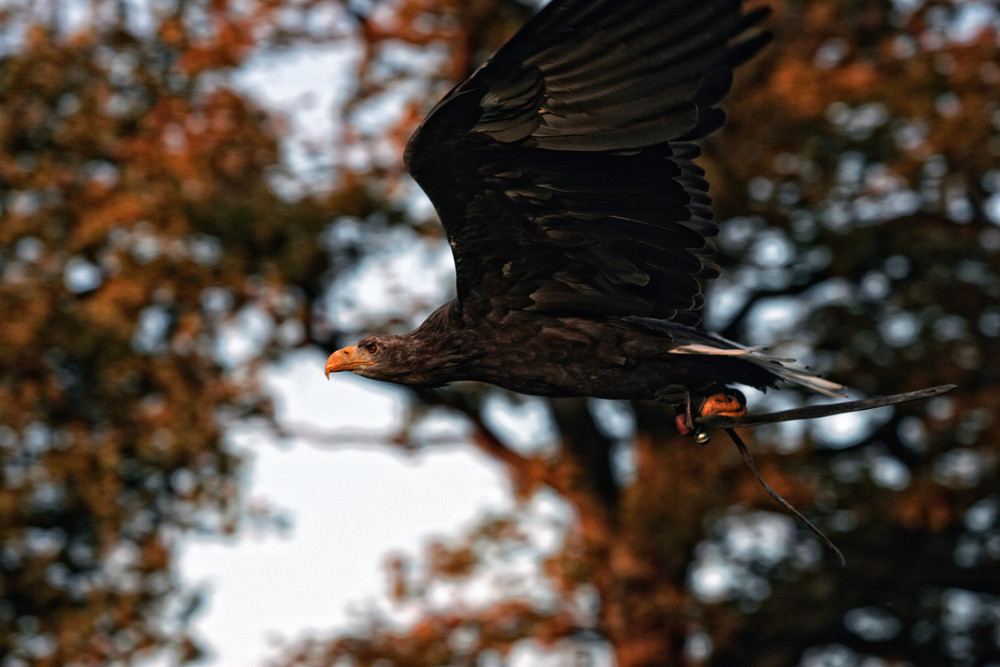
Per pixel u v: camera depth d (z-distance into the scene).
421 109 15.70
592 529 17.03
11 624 14.83
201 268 15.10
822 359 16.72
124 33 16.00
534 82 4.88
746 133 15.97
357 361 6.14
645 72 4.81
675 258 5.51
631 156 5.14
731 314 17.45
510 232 5.47
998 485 15.84
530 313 5.74
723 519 15.72
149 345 15.72
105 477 14.91
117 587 15.30
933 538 16.92
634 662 16.00
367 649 16.42
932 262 16.56
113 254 15.34
